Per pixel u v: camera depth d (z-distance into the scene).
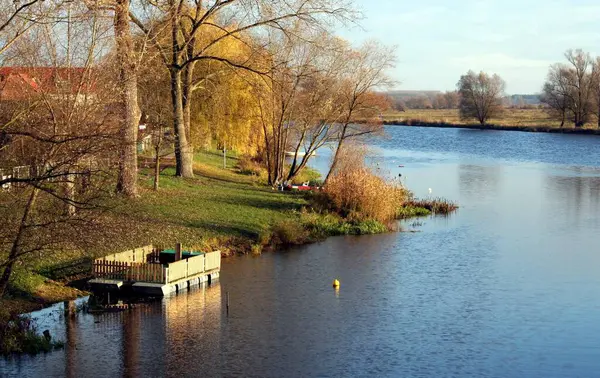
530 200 55.72
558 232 43.19
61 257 29.69
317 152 93.06
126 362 22.12
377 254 37.22
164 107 49.22
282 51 50.53
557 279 32.59
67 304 25.80
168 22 40.50
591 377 21.80
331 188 46.38
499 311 27.97
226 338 24.47
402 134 137.50
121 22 33.84
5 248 24.14
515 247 39.09
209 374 21.52
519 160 88.75
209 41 55.72
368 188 45.94
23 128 23.27
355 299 29.33
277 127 57.50
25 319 24.06
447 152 100.19
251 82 50.09
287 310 27.73
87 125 24.66
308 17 44.47
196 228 37.19
